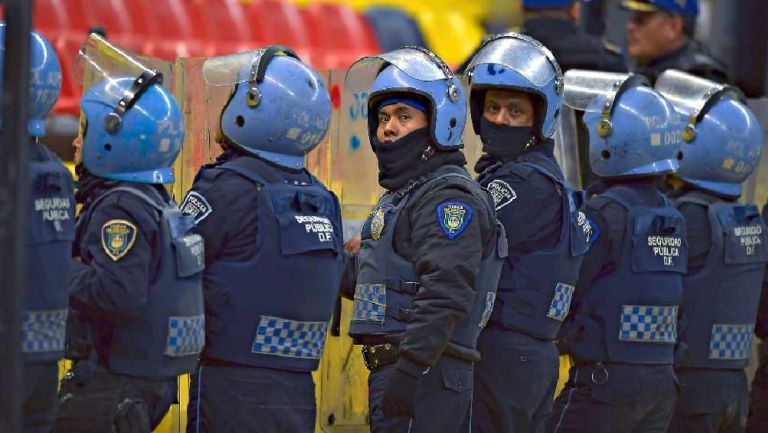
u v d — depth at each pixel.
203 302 15.91
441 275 15.57
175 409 18.67
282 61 16.52
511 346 17.34
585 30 33.47
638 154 18.94
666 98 19.53
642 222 18.73
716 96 20.62
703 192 20.56
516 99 17.77
